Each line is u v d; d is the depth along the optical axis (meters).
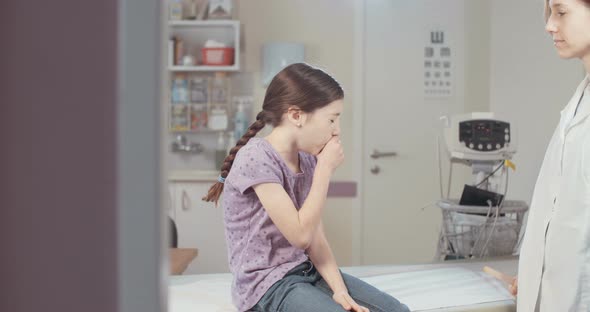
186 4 4.48
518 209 2.83
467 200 2.92
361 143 4.62
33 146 0.33
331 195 4.64
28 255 0.34
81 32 0.33
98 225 0.34
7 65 0.33
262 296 1.71
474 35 4.65
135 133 0.34
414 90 4.64
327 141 1.75
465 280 2.23
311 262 1.83
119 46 0.33
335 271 1.78
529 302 1.82
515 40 4.10
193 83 4.46
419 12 4.62
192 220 4.11
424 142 4.66
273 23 4.56
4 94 0.33
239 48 4.41
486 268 2.27
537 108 3.78
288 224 1.63
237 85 4.55
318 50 4.58
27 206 0.33
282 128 1.76
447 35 4.65
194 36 4.51
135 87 0.35
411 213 4.67
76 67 0.33
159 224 0.35
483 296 2.05
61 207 0.34
